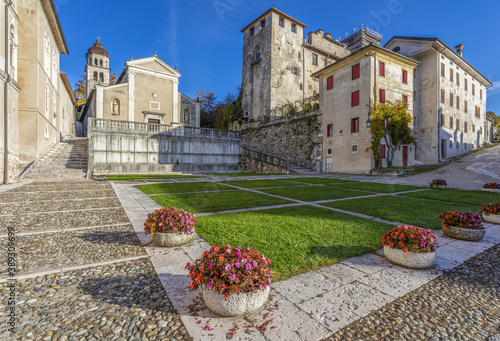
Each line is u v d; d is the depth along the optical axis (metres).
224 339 2.17
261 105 34.72
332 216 6.58
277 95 33.50
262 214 6.76
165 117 29.98
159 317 2.46
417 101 27.50
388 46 29.45
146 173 21.44
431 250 3.73
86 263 3.63
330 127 25.25
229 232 5.06
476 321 2.53
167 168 22.91
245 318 2.48
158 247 4.33
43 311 2.51
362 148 22.11
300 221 5.99
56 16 20.19
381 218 6.64
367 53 21.94
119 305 2.64
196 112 32.44
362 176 20.33
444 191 12.12
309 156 27.16
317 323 2.42
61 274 3.29
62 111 28.02
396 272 3.56
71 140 27.12
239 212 7.07
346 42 43.94
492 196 10.48
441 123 26.72
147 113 28.55
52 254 3.92
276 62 33.59
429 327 2.41
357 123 22.67
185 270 3.48
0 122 11.83
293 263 3.68
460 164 23.31
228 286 2.47
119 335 2.20
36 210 6.82
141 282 3.14
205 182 15.08
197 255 4.00
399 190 12.48
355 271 3.56
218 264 2.56
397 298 2.90
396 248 3.79
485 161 23.20
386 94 22.84
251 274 2.55
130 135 21.34
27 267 3.45
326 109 25.73
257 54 36.50
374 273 3.51
